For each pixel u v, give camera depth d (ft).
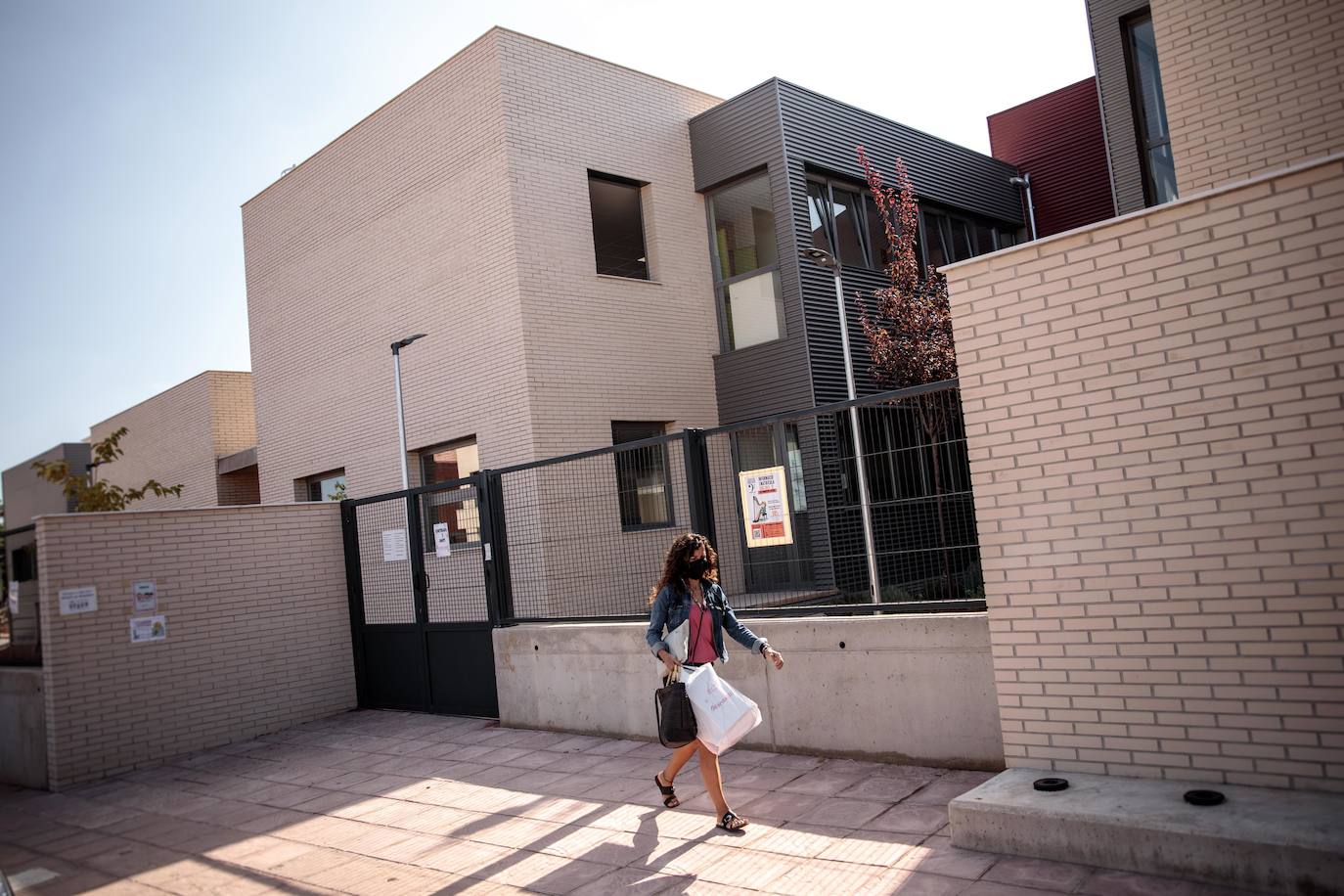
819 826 17.02
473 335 43.70
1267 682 13.97
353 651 36.42
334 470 52.85
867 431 20.93
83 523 30.91
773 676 22.16
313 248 53.67
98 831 23.68
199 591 33.04
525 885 16.05
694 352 47.32
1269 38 20.71
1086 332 15.76
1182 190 21.98
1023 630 16.48
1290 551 13.80
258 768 28.55
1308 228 13.67
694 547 18.30
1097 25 34.81
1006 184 61.11
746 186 47.50
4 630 33.76
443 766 25.63
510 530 30.22
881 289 47.42
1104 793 14.53
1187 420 14.73
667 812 18.99
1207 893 12.29
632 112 47.21
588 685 26.96
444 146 45.32
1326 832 12.00
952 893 13.39
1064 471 16.01
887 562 20.59
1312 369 13.64
